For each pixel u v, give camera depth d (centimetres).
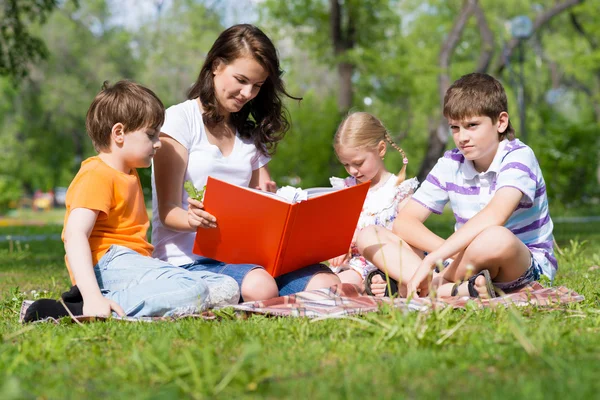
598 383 179
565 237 888
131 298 323
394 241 368
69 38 4028
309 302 330
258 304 324
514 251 335
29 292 446
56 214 3412
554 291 346
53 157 4203
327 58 2066
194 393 179
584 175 1864
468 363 204
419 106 2789
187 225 363
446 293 347
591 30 2542
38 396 184
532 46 3169
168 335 258
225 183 339
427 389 179
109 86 363
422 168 1961
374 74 2073
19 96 3975
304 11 2061
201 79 390
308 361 211
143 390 186
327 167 1742
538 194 373
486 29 1922
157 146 358
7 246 988
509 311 285
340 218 359
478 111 358
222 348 230
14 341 262
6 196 3438
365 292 377
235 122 406
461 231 340
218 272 355
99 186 338
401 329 238
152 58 4062
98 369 211
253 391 183
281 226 336
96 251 345
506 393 171
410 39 3017
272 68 378
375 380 191
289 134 1722
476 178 381
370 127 431
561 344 224
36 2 1359
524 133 1919
